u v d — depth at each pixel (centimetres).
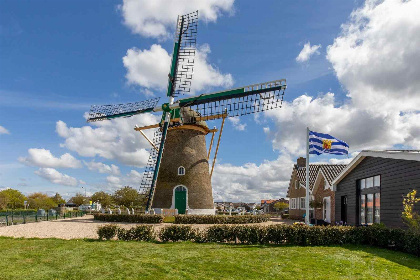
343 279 908
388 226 1669
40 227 2292
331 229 1455
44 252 1274
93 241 1590
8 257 1186
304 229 1461
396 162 1617
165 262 1106
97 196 7506
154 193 3209
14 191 8412
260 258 1157
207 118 3189
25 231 2050
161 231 1611
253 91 2705
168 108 3084
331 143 1841
